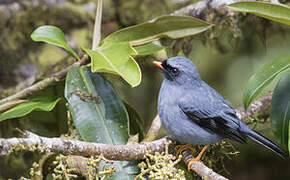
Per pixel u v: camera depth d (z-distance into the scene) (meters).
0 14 12.82
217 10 12.02
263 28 12.52
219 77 14.37
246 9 8.38
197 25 9.68
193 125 9.45
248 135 9.67
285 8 8.27
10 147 6.62
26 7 13.04
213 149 9.94
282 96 9.06
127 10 13.79
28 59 13.13
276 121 9.04
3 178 11.63
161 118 9.70
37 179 9.36
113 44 9.36
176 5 13.54
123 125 8.91
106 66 8.42
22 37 13.14
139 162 8.39
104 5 13.74
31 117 10.31
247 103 8.82
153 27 9.71
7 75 13.02
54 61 13.04
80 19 13.42
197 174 9.45
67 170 7.32
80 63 9.68
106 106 9.03
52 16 13.23
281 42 13.43
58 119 10.30
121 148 7.88
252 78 8.88
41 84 9.64
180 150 9.48
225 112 9.62
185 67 9.58
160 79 14.12
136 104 14.31
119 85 12.30
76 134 9.77
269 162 15.87
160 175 7.45
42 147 6.87
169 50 11.57
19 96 9.64
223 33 12.57
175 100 9.51
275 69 8.91
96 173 7.49
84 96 9.02
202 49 14.13
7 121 11.04
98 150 7.57
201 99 9.55
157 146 8.52
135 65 8.37
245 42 13.59
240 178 16.23
